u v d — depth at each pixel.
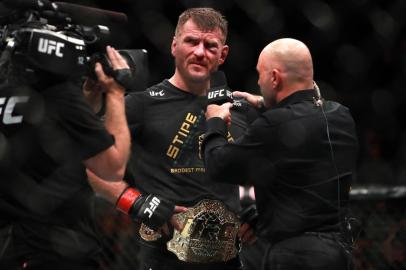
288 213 3.41
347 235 3.52
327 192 3.44
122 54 3.24
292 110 3.46
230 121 3.94
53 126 2.95
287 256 3.37
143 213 3.53
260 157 3.40
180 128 3.83
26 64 2.87
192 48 3.80
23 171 2.98
